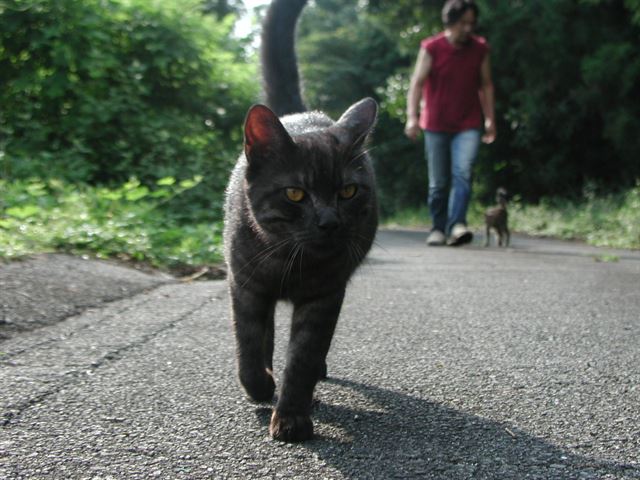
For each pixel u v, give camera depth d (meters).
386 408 1.90
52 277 3.17
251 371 1.95
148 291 3.33
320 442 1.67
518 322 2.89
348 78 18.70
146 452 1.57
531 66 9.45
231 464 1.53
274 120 2.02
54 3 5.16
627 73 8.45
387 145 15.79
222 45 6.69
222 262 4.17
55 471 1.45
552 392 2.01
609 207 7.84
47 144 5.19
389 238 7.47
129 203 4.62
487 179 11.05
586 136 9.80
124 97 5.23
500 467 1.53
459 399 1.96
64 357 2.24
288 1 3.03
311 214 1.99
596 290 3.60
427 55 5.49
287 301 2.10
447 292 3.54
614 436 1.70
